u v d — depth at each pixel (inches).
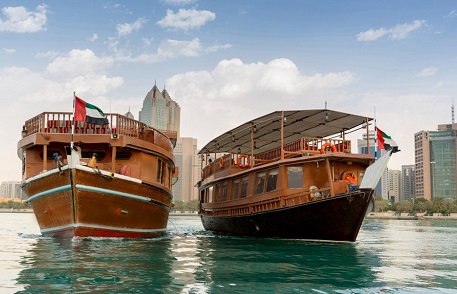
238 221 970.1
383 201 6072.8
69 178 656.4
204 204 1244.5
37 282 364.5
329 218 764.0
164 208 889.5
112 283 365.4
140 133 816.3
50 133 732.7
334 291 357.7
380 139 815.7
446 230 1804.9
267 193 880.3
